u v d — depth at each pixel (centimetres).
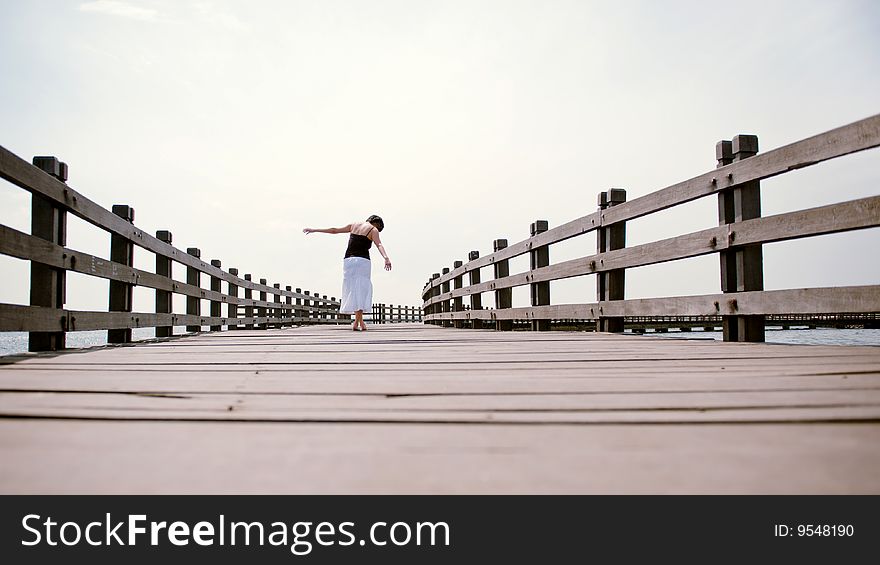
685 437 121
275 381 206
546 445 115
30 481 95
